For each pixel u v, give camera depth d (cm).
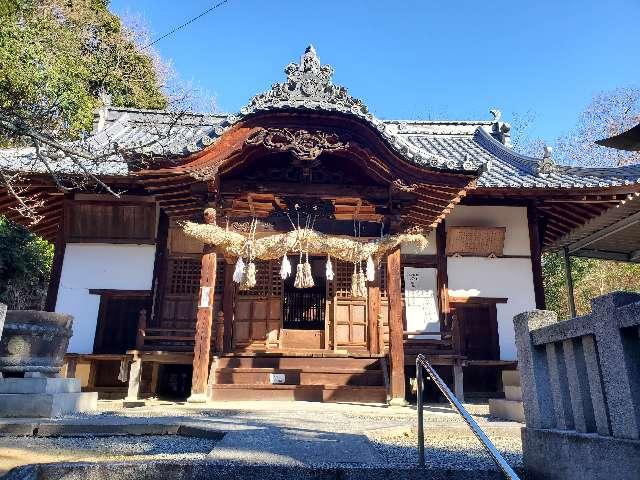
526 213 1239
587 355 320
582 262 1969
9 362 634
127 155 783
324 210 970
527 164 1248
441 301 1173
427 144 1631
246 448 379
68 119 1460
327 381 965
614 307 290
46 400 612
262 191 926
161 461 338
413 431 568
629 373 276
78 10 2242
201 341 868
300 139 876
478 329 1186
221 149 863
